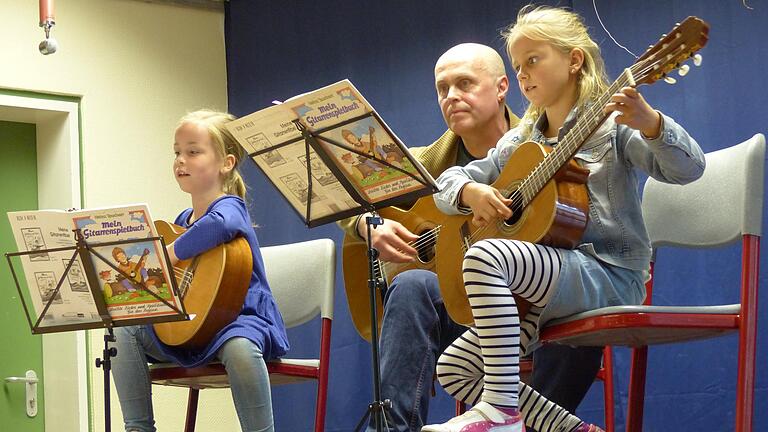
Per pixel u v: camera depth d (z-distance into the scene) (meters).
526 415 2.75
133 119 5.15
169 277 2.77
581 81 2.69
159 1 5.30
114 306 2.84
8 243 4.97
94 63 5.07
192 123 3.35
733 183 2.76
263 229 5.12
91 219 2.75
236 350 3.03
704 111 3.75
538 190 2.62
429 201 3.36
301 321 3.54
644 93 3.89
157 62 5.26
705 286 3.72
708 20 3.76
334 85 2.61
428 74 4.70
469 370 2.63
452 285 2.85
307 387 4.91
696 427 3.71
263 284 3.27
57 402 4.91
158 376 3.21
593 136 2.65
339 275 4.84
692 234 2.92
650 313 2.41
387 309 3.07
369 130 2.67
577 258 2.55
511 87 4.32
